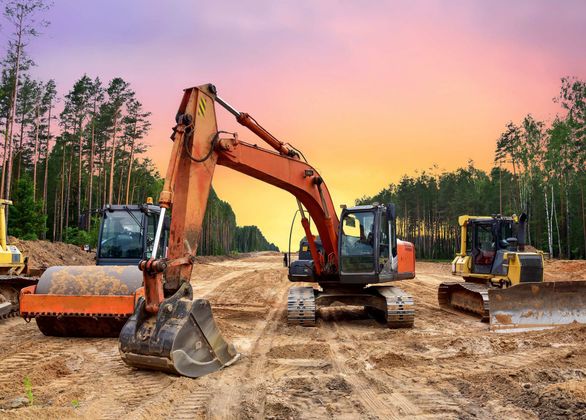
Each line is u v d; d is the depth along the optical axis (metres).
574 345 8.74
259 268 39.56
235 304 16.22
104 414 5.23
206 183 7.89
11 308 12.23
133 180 65.81
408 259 12.71
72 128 52.62
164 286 7.07
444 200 72.25
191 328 6.80
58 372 7.01
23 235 37.56
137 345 6.57
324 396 5.91
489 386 6.21
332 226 11.52
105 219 12.73
